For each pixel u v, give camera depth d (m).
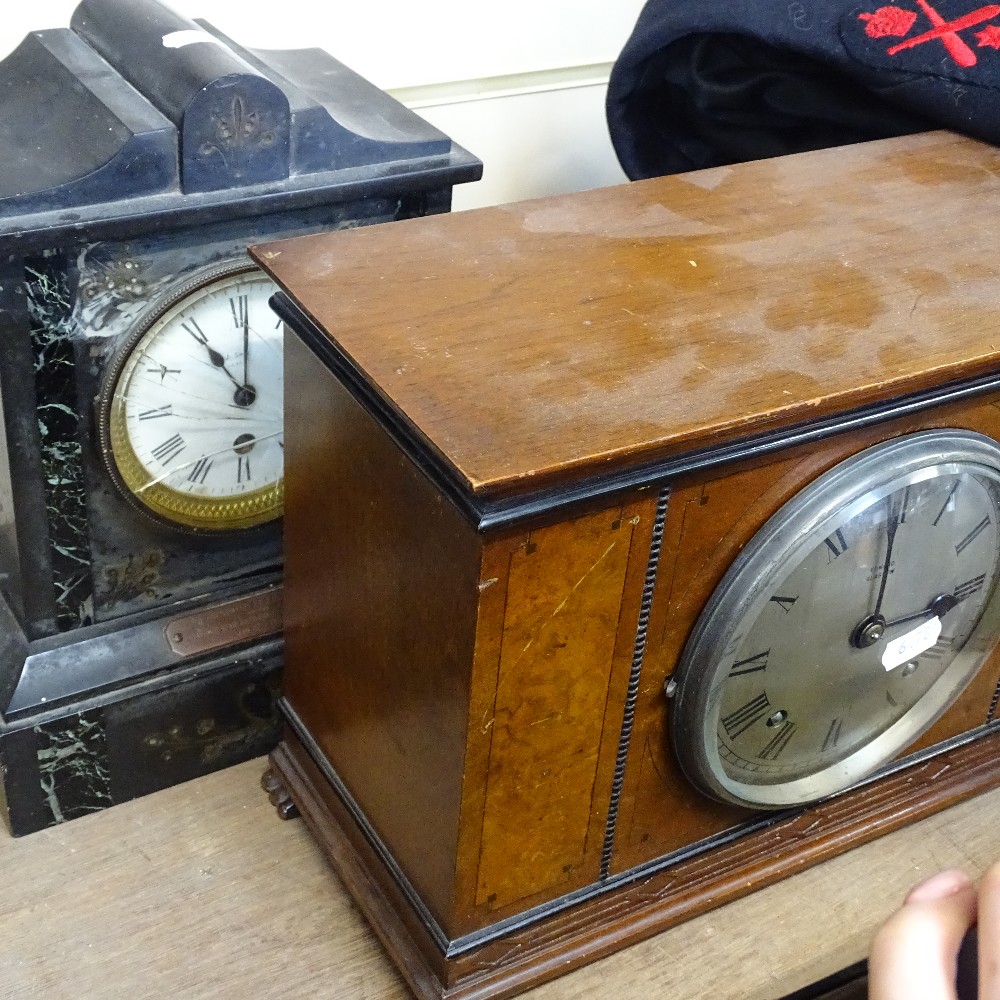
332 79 1.39
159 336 1.25
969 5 1.41
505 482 0.87
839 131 1.58
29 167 1.14
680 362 1.02
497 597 0.96
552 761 1.10
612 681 1.08
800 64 1.52
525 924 1.20
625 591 1.03
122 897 1.31
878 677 1.22
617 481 0.94
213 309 1.27
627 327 1.06
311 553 1.25
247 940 1.28
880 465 1.07
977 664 1.32
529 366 1.00
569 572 0.98
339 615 1.21
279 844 1.39
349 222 1.30
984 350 1.06
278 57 1.42
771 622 1.09
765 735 1.19
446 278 1.12
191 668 1.41
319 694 1.33
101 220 1.12
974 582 1.22
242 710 1.47
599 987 1.24
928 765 1.44
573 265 1.16
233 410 1.34
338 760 1.32
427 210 1.33
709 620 1.08
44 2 1.39
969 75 1.40
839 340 1.06
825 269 1.17
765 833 1.33
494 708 1.02
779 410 0.97
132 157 1.14
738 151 1.62
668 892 1.28
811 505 1.06
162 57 1.19
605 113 1.72
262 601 1.45
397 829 1.21
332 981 1.25
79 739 1.37
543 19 1.75
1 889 1.31
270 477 1.41
